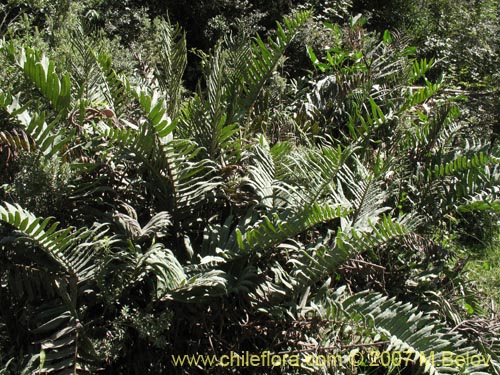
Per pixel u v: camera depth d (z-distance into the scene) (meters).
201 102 3.82
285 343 3.29
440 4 9.09
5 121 3.25
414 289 3.93
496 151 4.46
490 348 3.66
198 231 3.60
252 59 4.32
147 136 3.20
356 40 5.74
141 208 3.56
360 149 4.40
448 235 4.70
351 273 3.76
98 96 3.98
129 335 3.15
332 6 8.15
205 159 3.49
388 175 4.43
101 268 2.95
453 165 4.35
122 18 6.60
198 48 7.75
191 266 3.24
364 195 3.85
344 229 3.55
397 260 3.96
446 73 7.86
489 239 5.57
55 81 3.34
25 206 3.07
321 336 3.21
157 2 7.47
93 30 5.36
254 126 4.42
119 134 3.21
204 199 3.56
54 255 2.87
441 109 4.93
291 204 3.48
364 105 4.87
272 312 3.23
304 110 5.00
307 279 3.34
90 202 3.43
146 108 3.05
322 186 3.44
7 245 3.04
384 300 3.25
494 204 4.09
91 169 3.29
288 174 3.69
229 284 3.19
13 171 3.31
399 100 5.12
